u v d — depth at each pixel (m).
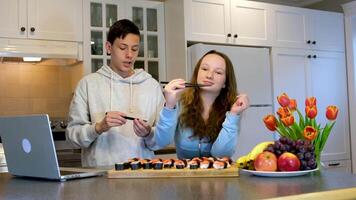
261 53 3.27
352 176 1.14
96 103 1.85
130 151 1.81
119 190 0.99
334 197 0.90
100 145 1.79
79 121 1.80
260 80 3.25
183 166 1.21
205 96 1.57
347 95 3.82
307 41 3.60
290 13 3.53
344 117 3.79
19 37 2.74
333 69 3.75
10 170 1.31
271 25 3.41
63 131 2.85
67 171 1.31
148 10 3.31
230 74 1.60
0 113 3.05
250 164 1.21
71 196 0.93
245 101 1.45
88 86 1.85
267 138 3.24
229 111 1.50
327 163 3.64
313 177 1.12
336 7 3.93
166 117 1.43
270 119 1.26
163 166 1.23
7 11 2.72
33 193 0.99
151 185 1.05
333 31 3.77
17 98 3.12
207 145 1.52
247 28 3.29
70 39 2.89
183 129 1.53
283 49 3.46
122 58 1.82
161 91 2.01
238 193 0.89
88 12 2.97
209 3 3.13
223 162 1.20
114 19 3.15
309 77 3.59
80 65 3.01
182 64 3.04
